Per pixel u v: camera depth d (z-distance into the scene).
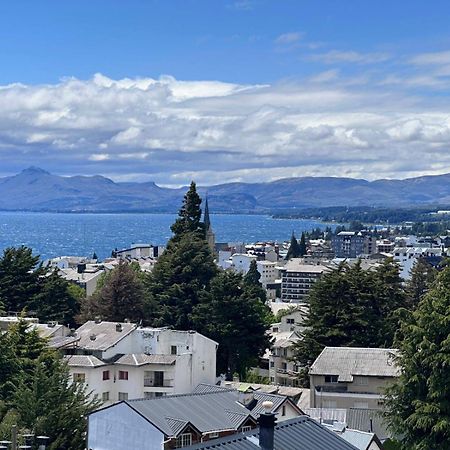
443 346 63.72
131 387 97.62
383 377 90.00
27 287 123.75
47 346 88.62
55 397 62.38
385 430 76.88
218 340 113.19
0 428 55.16
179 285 123.56
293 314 153.88
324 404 91.44
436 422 62.47
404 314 70.38
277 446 36.09
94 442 62.00
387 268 119.00
